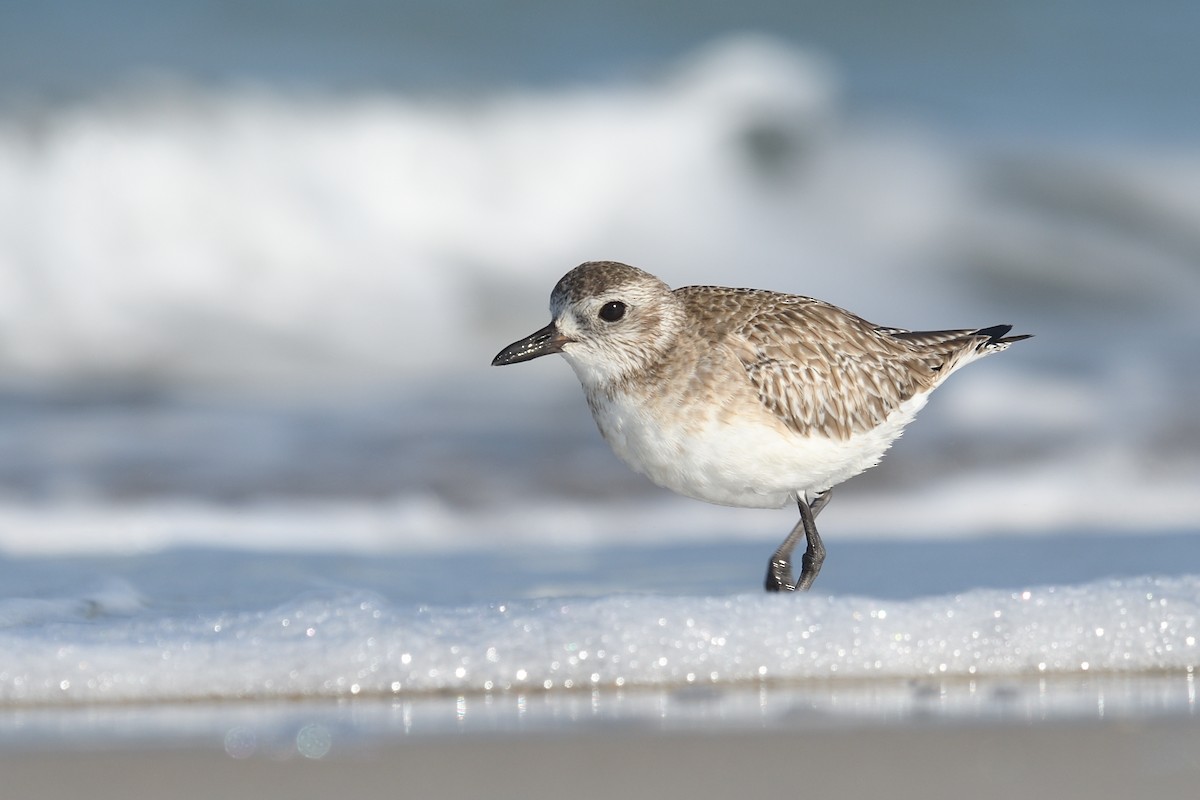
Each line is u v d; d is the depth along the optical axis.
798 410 9.58
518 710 7.82
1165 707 7.82
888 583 10.50
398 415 16.11
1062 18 29.59
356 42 26.23
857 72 27.78
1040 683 8.34
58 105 21.27
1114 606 8.84
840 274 22.92
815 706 7.88
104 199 20.61
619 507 13.27
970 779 6.72
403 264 21.31
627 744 7.21
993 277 23.09
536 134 23.08
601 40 27.78
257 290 20.48
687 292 10.09
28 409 16.16
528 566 11.34
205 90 22.31
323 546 11.90
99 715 7.73
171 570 10.82
